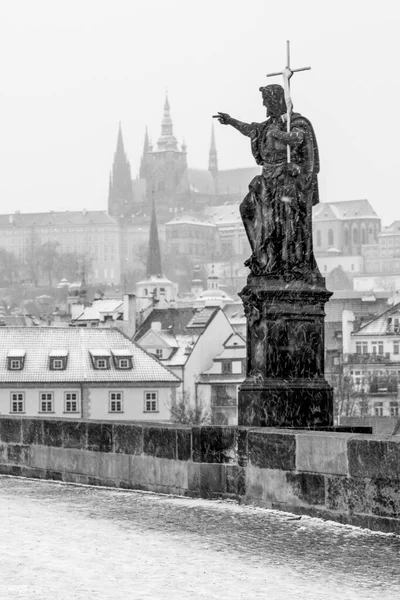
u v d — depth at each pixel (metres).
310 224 35.94
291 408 35.09
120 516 33.44
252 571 25.73
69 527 31.83
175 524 31.53
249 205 36.31
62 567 26.58
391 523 29.08
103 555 27.83
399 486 28.78
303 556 27.03
